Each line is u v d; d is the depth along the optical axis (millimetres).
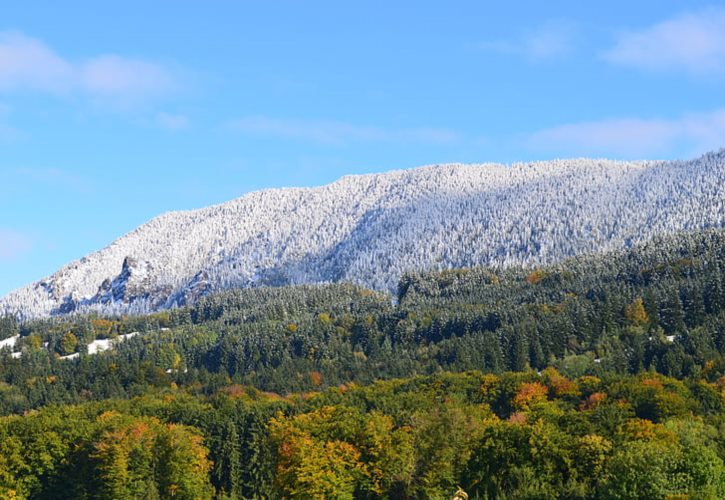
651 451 172875
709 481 165000
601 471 189875
